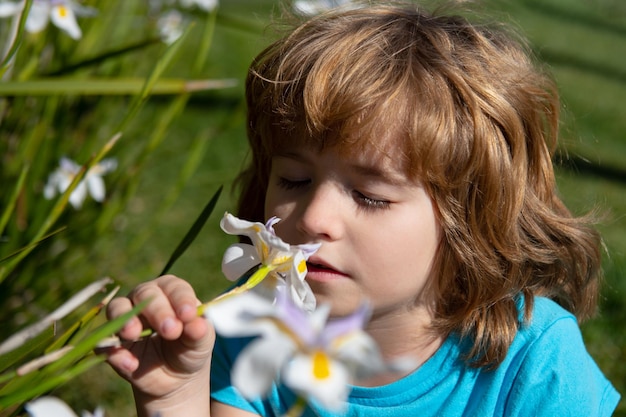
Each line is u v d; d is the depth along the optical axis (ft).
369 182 3.63
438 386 3.87
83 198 5.02
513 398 3.82
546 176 4.07
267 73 3.90
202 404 3.54
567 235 4.10
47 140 4.76
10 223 4.62
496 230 3.84
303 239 3.66
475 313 3.85
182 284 3.34
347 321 2.76
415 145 3.64
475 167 3.76
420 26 3.93
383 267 3.63
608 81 14.34
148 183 8.51
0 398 2.95
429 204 3.71
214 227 7.84
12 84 3.69
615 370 5.48
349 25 3.92
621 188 9.11
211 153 9.41
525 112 3.95
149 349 3.47
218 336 4.07
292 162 3.71
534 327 3.90
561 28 18.98
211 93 11.48
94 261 5.93
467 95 3.77
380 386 3.89
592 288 4.25
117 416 5.13
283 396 3.96
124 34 5.34
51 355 3.01
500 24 4.36
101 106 5.19
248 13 14.80
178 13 5.68
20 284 4.83
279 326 2.76
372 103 3.64
